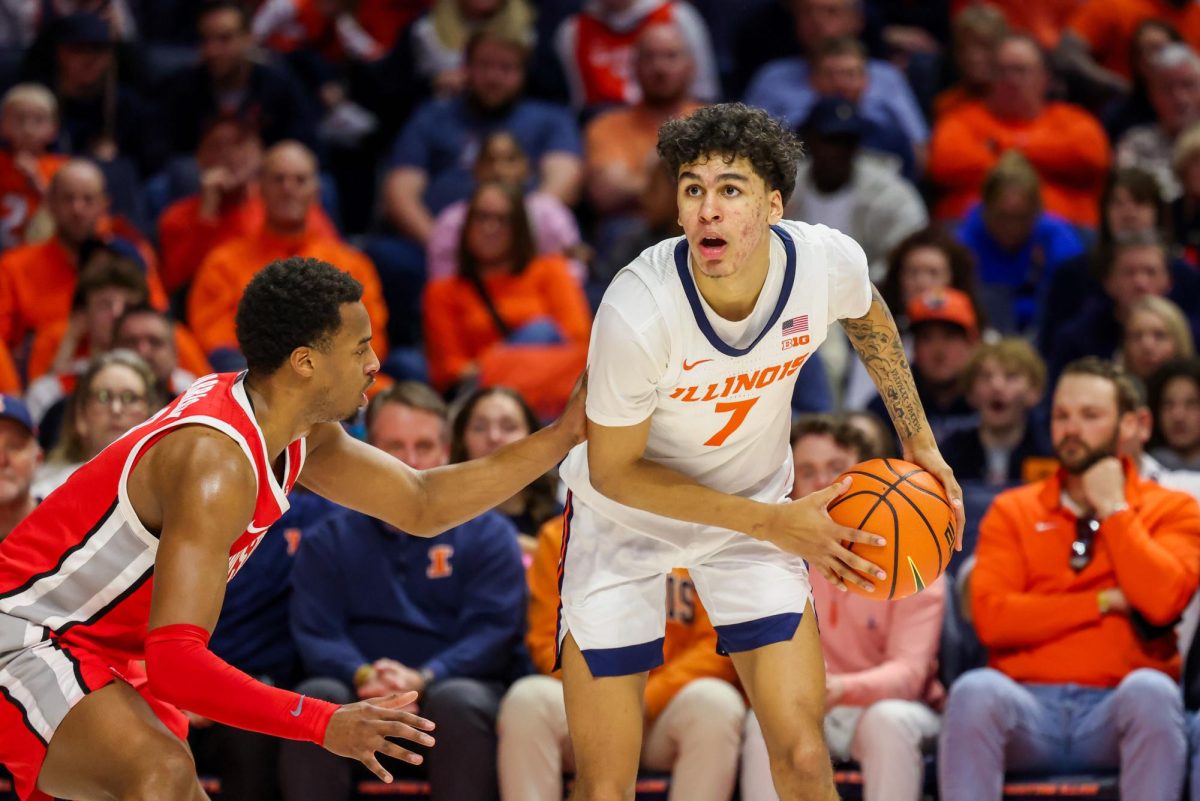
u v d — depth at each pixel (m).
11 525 9.93
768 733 6.88
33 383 12.78
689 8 17.38
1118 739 8.87
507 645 9.63
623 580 7.18
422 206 15.44
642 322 6.53
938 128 15.95
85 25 15.82
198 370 12.66
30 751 6.55
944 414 12.06
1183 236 14.59
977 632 9.66
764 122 6.44
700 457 7.06
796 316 6.73
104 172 14.78
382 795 9.27
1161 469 10.23
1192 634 9.33
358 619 9.74
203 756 9.45
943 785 8.84
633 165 15.51
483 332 13.42
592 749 7.02
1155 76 16.36
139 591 6.71
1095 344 12.99
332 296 6.64
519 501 10.84
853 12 17.02
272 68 16.36
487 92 15.65
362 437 11.13
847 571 6.73
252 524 6.67
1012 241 14.22
